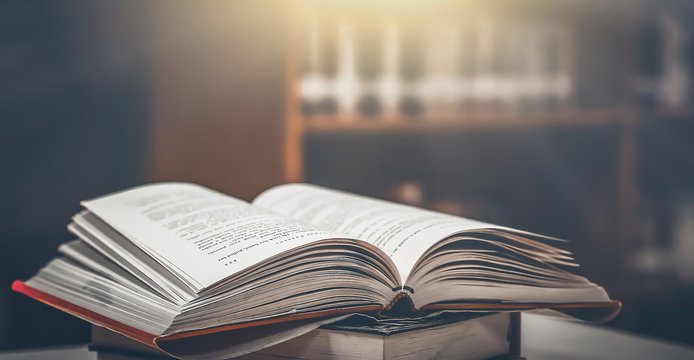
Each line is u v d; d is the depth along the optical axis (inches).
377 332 26.1
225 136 75.7
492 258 28.5
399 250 28.0
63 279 30.1
